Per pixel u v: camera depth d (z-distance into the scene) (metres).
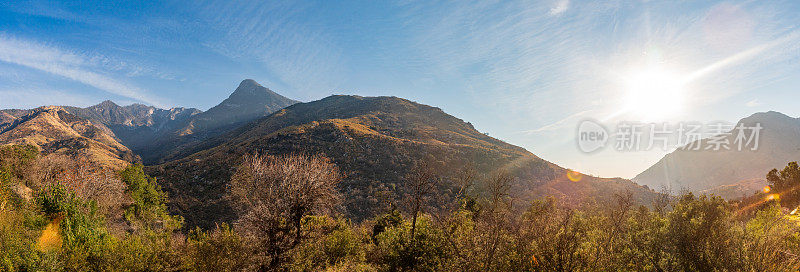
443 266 14.41
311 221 20.48
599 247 12.31
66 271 13.81
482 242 12.11
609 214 21.17
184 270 15.49
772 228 13.58
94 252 15.03
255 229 17.47
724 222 14.08
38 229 15.42
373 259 20.89
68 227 16.34
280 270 17.22
